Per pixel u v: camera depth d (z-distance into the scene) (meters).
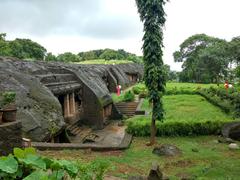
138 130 18.00
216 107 27.09
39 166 5.49
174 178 10.59
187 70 69.25
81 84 25.08
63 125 16.70
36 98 16.31
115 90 41.41
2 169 5.04
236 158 13.40
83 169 6.64
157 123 17.97
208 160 13.21
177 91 39.34
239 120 18.47
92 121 24.98
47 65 24.03
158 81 15.57
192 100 32.38
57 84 20.86
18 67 18.89
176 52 78.06
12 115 7.29
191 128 17.95
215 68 56.91
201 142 16.62
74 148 14.02
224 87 36.25
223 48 56.97
